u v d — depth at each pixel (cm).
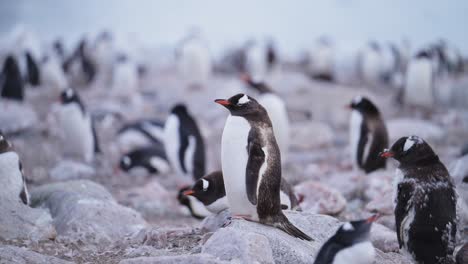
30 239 798
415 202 679
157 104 2388
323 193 991
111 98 2533
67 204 888
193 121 1466
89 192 945
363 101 1312
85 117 1617
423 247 679
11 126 1794
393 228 921
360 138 1311
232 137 690
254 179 668
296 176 1409
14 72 2167
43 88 2669
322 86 2678
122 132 1912
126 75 2514
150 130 1908
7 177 833
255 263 610
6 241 784
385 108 2384
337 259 554
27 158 1571
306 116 2102
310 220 768
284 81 2656
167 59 3672
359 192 1163
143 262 627
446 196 679
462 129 1992
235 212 718
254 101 706
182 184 1423
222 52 3856
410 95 2388
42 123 1967
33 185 1303
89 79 3031
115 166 1609
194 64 2492
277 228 700
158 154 1573
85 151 1638
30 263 670
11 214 816
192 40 2569
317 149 1827
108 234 837
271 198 686
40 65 2859
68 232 830
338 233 564
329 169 1485
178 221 1091
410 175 691
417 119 2128
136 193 1236
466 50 4884
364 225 559
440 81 2736
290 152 1784
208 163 1680
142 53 3606
